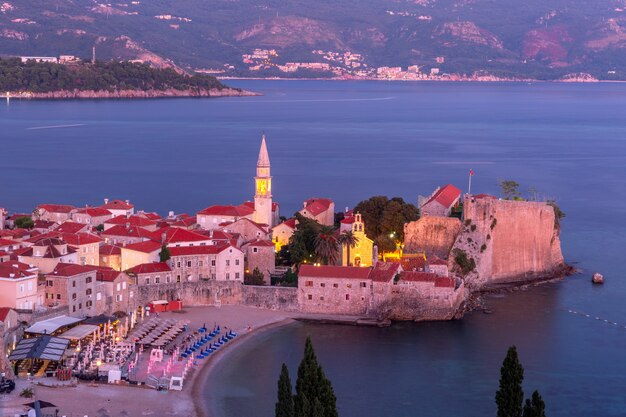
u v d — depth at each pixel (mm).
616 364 198000
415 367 193875
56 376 174250
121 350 186875
